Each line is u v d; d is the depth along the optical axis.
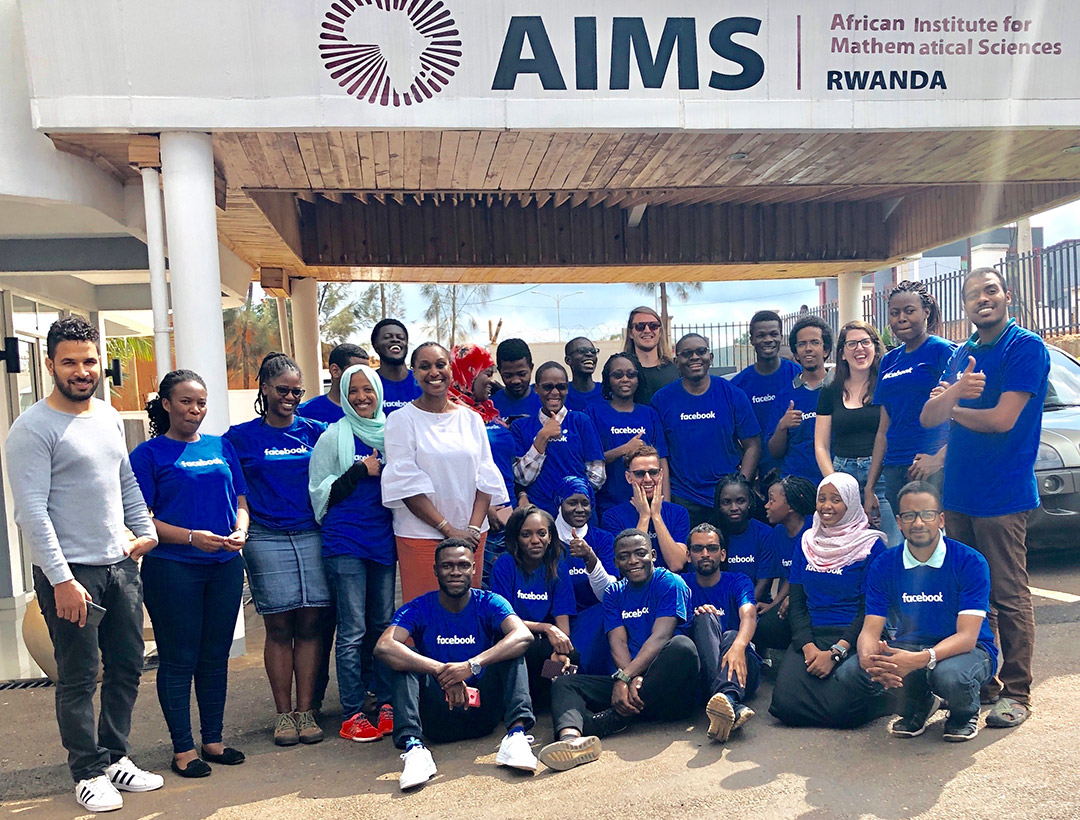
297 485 4.55
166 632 4.05
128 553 3.82
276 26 5.42
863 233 11.16
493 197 10.07
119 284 9.99
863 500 5.25
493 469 4.64
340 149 6.56
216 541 4.02
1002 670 4.19
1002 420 4.11
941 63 5.97
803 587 4.50
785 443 5.69
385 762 4.12
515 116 5.63
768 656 5.33
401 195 9.66
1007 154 7.60
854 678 4.12
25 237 7.75
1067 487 6.61
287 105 5.46
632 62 5.70
